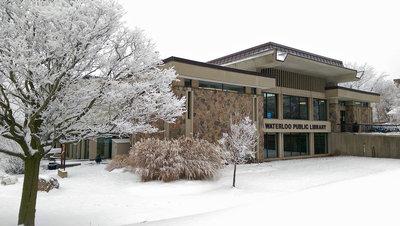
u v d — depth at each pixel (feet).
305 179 46.62
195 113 56.59
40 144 21.74
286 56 67.10
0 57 17.06
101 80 23.84
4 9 18.84
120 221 24.45
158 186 37.50
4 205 28.43
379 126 103.50
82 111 23.29
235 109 63.57
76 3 18.88
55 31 19.45
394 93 152.87
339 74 90.43
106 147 80.84
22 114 23.35
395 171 38.42
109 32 22.17
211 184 40.65
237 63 76.02
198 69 55.72
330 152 95.96
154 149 42.57
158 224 19.36
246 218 18.31
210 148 44.16
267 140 75.56
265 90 76.23
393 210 18.03
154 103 25.52
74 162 69.41
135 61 24.43
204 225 17.31
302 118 87.66
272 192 36.35
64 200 31.22
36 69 18.29
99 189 37.14
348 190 25.90
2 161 53.83
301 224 16.02
